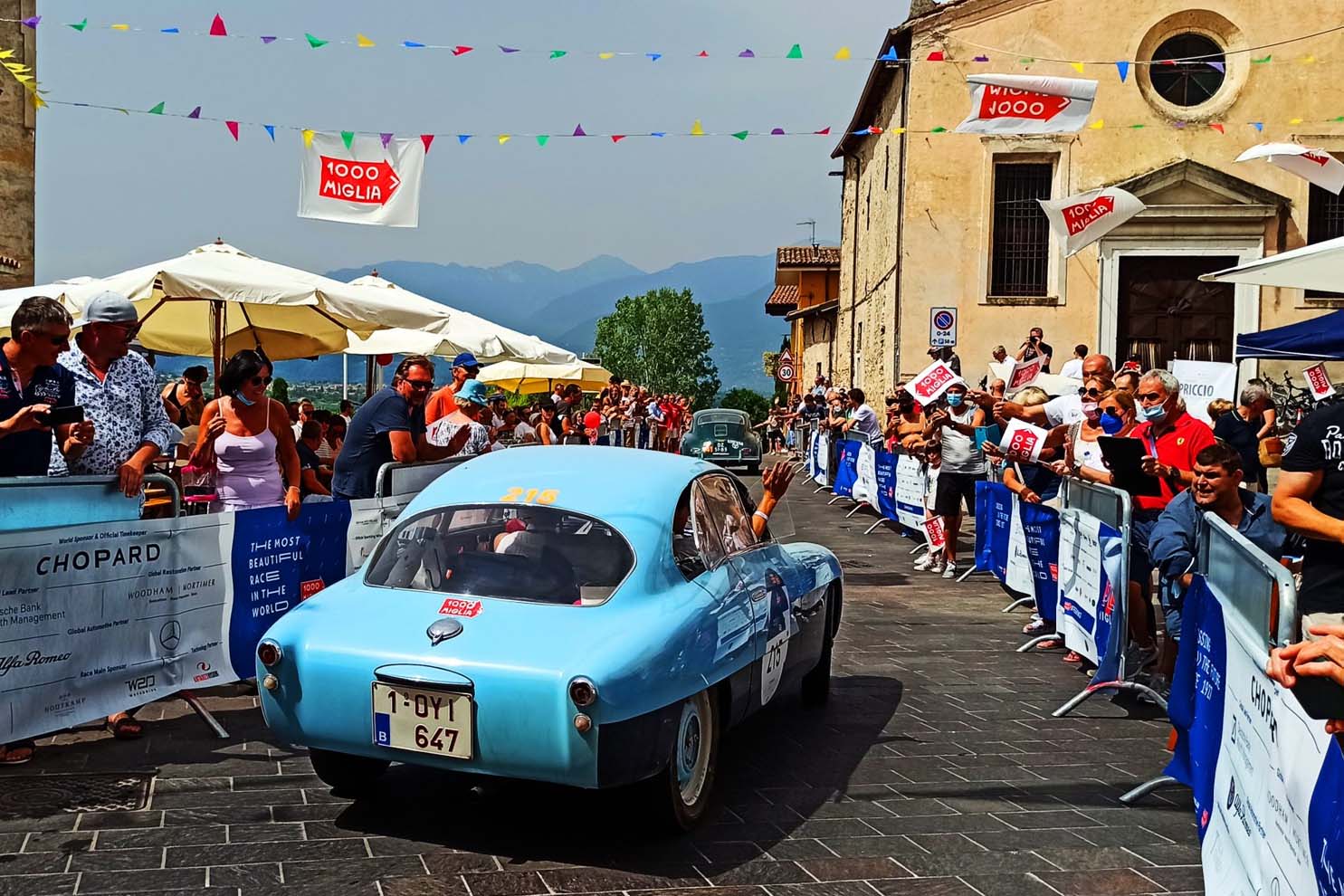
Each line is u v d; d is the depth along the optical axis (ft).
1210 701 14.40
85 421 17.72
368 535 25.64
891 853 15.43
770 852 15.38
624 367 465.06
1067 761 19.84
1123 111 75.51
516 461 19.07
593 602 15.79
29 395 18.35
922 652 28.84
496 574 16.35
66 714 18.21
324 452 42.04
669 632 15.51
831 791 17.98
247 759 18.72
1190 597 16.17
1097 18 75.31
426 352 49.34
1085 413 28.37
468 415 34.35
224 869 14.26
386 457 27.37
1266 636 11.41
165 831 15.46
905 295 77.66
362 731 15.10
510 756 14.44
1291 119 74.79
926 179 77.15
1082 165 75.82
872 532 55.21
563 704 14.19
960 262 77.15
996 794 18.02
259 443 23.66
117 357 19.97
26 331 17.80
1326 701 8.17
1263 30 74.79
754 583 18.85
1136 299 76.69
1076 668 27.27
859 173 111.86
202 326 43.04
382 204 30.55
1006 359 71.46
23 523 17.51
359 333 49.60
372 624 15.70
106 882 13.78
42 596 17.72
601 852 15.21
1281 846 10.44
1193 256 75.56
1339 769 8.75
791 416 111.65
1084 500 26.05
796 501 70.18
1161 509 25.32
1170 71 75.87
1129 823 16.84
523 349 50.16
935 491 44.34
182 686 20.49
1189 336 76.18
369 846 15.15
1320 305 74.90
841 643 29.66
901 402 51.26
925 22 76.48
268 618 22.57
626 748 14.39
